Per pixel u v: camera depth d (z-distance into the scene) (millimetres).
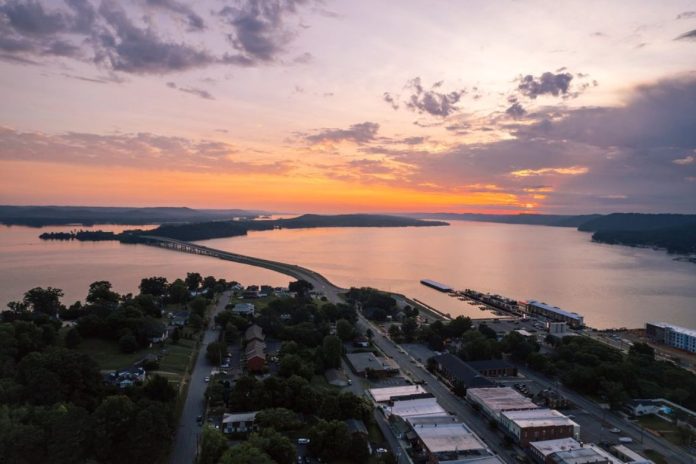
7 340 140000
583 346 190500
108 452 97812
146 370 154625
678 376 164250
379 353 197125
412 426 125312
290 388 134000
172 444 113062
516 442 122812
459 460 109188
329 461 109125
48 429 95625
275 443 103188
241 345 194875
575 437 123875
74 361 122312
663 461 115438
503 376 174125
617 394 144000
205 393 139250
